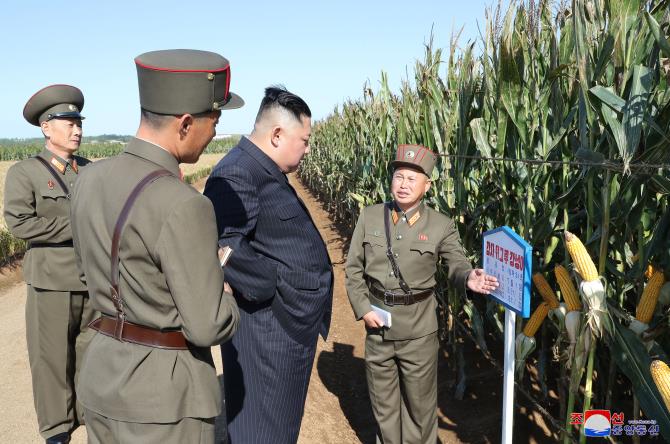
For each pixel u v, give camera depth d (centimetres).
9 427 320
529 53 282
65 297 264
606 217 189
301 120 184
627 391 299
